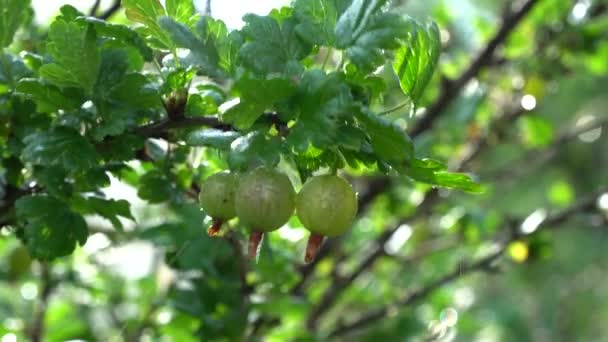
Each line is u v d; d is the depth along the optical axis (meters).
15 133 0.40
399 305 0.70
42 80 0.38
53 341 0.64
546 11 0.81
